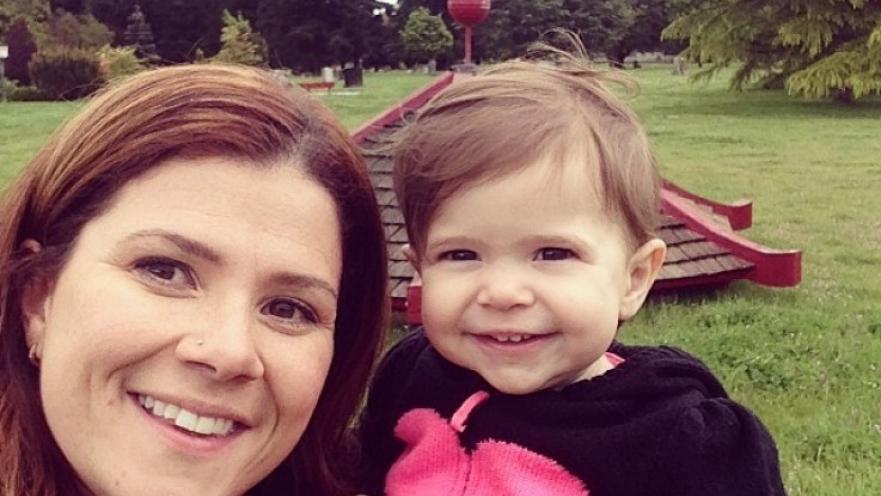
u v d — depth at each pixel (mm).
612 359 542
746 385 1327
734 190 3201
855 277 1972
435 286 507
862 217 2678
